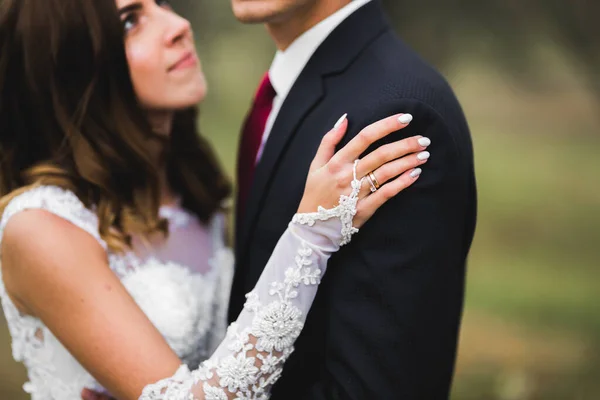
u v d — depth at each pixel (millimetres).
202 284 2451
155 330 2072
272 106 2170
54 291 2061
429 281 1771
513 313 6992
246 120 2252
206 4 5406
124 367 2010
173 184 2574
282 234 1943
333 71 1961
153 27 2289
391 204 1781
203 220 2596
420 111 1785
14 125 2285
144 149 2312
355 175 1766
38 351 2238
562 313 6914
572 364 5582
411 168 1764
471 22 4691
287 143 1969
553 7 4523
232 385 1890
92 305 2051
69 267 2062
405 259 1766
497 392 5184
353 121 1839
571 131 15781
